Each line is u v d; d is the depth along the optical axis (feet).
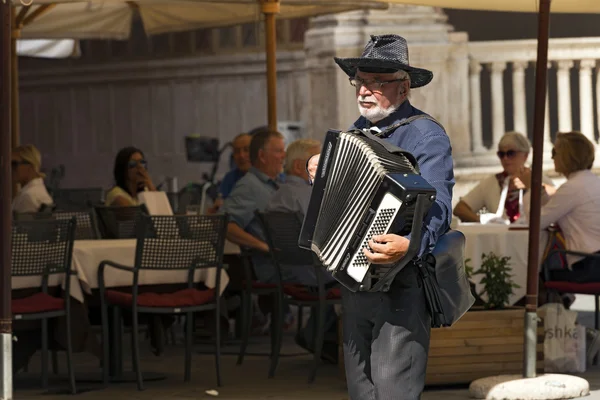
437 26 72.43
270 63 47.78
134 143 95.09
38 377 35.91
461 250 19.08
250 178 39.93
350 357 19.81
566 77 72.74
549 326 34.04
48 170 99.55
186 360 34.09
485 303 32.63
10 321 28.53
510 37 103.81
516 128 72.95
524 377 30.86
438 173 18.86
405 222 17.95
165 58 92.89
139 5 55.62
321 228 18.65
